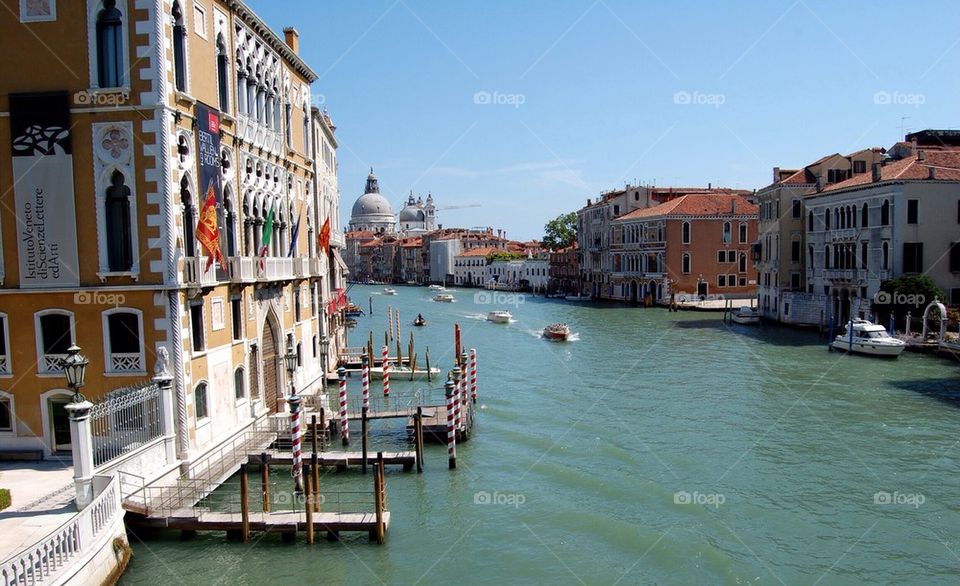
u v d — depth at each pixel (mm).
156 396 17188
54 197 17328
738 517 18672
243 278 21438
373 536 17359
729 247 79062
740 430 26297
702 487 20781
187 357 18000
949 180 42688
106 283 17422
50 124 17141
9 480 16266
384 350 37125
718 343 48688
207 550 16391
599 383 35844
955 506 19078
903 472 21625
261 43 24141
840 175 54500
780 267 57188
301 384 28328
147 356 17609
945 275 43250
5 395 17734
